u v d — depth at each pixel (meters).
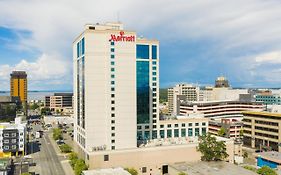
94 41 167.12
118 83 171.25
